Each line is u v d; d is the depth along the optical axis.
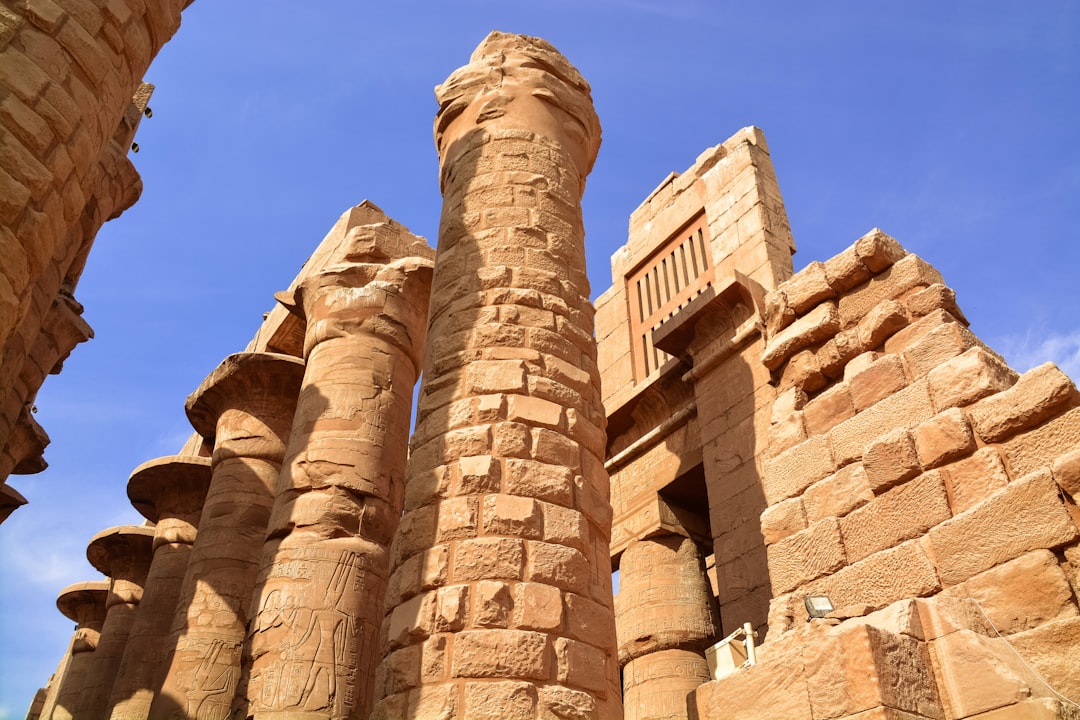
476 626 7.14
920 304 8.41
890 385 8.06
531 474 8.20
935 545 6.79
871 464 7.57
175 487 21.45
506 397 8.73
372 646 11.93
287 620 11.66
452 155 11.88
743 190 17.45
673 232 19.09
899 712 4.94
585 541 8.14
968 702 5.09
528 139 11.51
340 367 14.77
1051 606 5.91
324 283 16.19
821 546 7.71
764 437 13.27
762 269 15.92
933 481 7.07
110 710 18.09
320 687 11.18
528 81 12.23
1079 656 5.57
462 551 7.63
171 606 19.69
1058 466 6.23
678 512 15.98
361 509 13.06
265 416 18.27
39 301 12.24
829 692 5.23
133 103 16.47
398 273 16.30
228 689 14.82
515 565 7.52
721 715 5.92
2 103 7.33
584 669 7.21
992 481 6.71
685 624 14.52
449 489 8.16
